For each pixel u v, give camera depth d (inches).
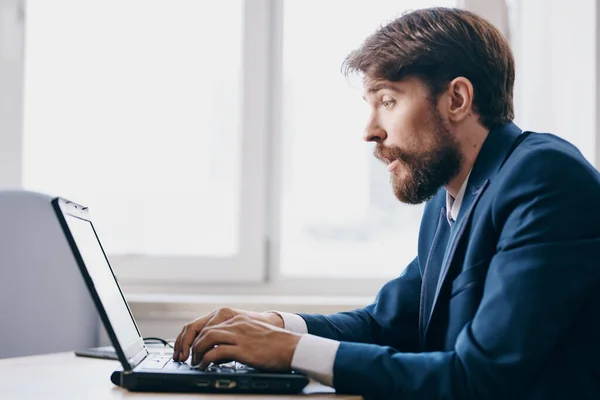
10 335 74.9
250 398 42.0
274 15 98.2
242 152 96.9
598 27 82.6
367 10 98.2
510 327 43.6
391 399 43.7
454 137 52.5
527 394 45.2
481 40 52.7
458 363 44.1
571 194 46.1
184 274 96.0
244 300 88.9
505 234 46.7
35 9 96.7
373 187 98.3
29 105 96.2
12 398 41.8
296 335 46.2
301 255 98.1
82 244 45.5
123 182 96.8
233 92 98.1
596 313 46.1
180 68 97.7
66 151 96.4
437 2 96.4
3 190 77.4
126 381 43.7
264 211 96.8
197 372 43.8
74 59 96.9
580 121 85.3
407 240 98.0
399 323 62.4
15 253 76.0
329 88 98.6
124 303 53.2
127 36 97.4
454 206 54.9
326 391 45.4
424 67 51.9
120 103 97.2
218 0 98.0
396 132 52.7
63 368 54.6
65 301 77.2
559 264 44.3
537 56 94.2
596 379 46.0
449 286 51.1
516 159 48.8
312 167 98.6
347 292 96.3
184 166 97.5
